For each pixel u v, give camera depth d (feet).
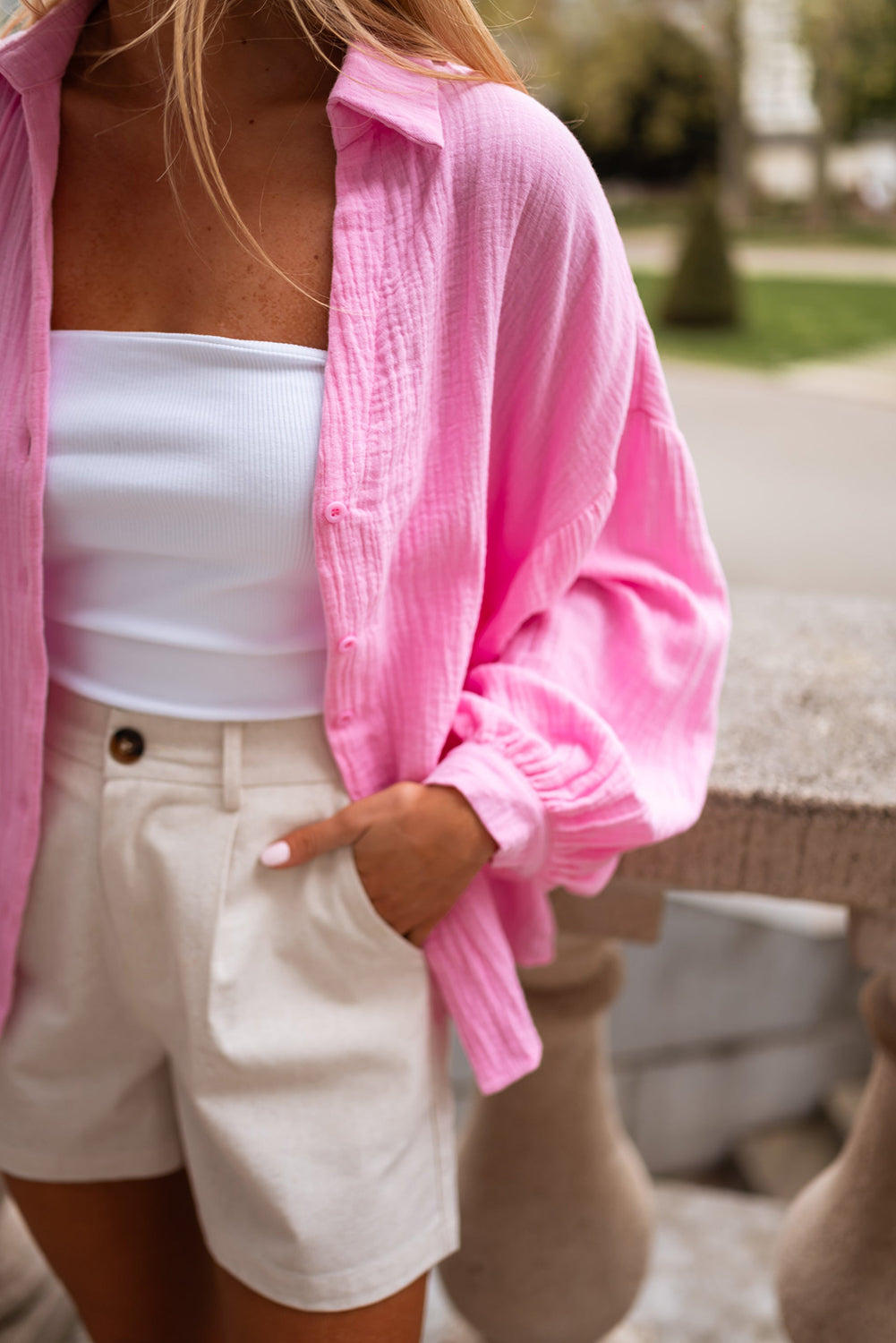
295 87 3.00
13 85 2.99
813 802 3.74
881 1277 4.20
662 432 3.38
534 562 3.31
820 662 4.71
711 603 3.52
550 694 3.25
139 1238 4.00
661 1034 11.92
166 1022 3.34
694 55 69.15
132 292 2.98
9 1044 3.59
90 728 3.23
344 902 3.17
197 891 3.13
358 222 2.84
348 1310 3.40
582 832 3.27
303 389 2.85
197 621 3.07
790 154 72.54
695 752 3.47
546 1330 4.90
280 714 3.14
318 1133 3.29
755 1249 6.40
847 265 62.34
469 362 2.97
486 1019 3.43
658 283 57.21
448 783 3.11
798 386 40.65
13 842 3.34
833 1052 12.49
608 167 73.00
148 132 3.00
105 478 2.91
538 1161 4.66
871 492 28.19
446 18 2.94
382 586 3.01
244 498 2.85
